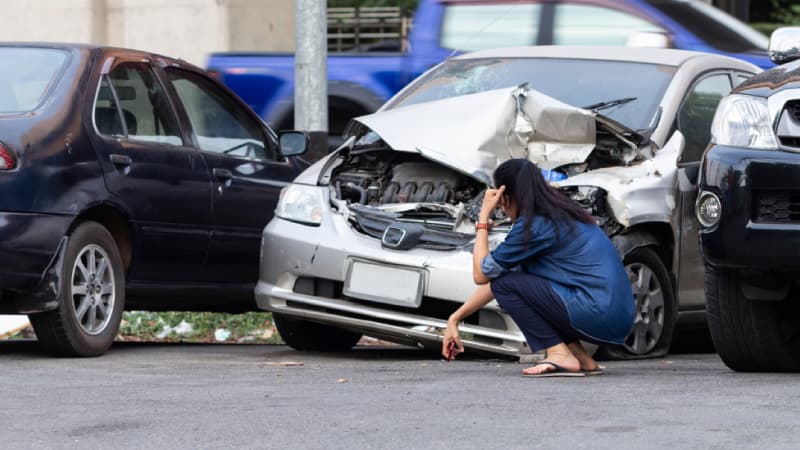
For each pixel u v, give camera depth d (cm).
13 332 1695
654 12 2092
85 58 1370
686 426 834
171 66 1472
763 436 799
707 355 1470
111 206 1330
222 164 1486
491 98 1311
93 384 1070
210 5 3088
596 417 872
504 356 1295
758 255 1073
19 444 802
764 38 2139
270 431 832
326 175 1348
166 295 1438
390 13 3969
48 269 1263
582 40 2117
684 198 1358
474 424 849
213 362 1279
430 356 1375
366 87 2138
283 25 3192
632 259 1305
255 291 1348
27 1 3155
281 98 2131
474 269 1128
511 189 1120
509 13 2145
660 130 1365
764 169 1070
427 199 1310
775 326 1139
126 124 1380
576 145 1305
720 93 1475
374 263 1262
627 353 1320
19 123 1262
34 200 1249
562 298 1109
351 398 972
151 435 824
